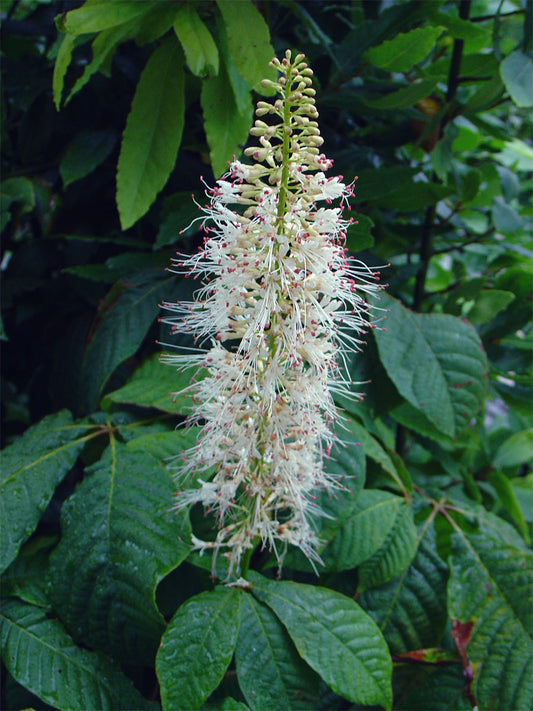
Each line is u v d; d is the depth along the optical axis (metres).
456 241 0.56
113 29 0.34
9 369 0.59
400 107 0.43
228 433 0.30
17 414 0.68
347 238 0.37
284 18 0.48
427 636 0.40
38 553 0.38
